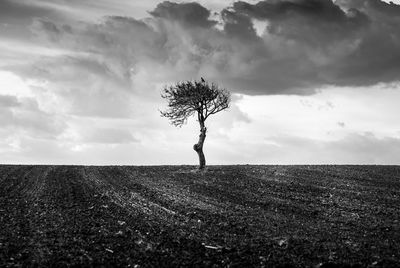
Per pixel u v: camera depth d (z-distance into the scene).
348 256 15.60
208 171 44.56
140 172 45.66
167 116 46.66
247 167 46.88
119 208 25.97
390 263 14.71
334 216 23.08
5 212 24.53
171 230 20.02
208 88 45.34
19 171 45.41
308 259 15.25
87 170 47.22
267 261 15.04
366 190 30.11
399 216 22.67
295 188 32.31
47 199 29.27
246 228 20.48
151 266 14.55
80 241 17.84
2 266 14.66
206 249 16.69
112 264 14.78
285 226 20.88
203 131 46.81
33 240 18.03
